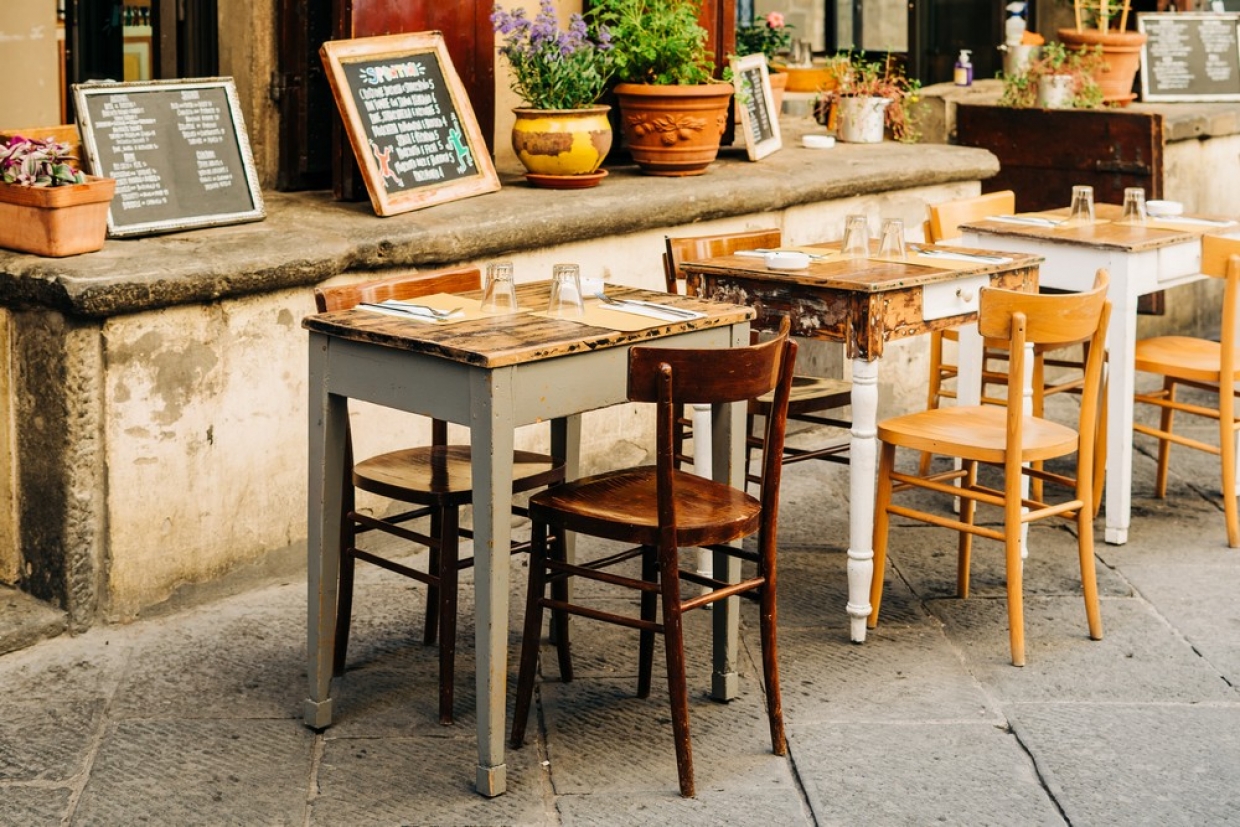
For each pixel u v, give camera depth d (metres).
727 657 4.33
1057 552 5.66
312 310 5.14
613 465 6.25
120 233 4.96
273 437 5.09
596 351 3.84
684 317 4.09
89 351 4.56
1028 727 4.21
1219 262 5.77
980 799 3.82
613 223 5.98
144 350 4.68
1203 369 5.77
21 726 4.11
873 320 4.66
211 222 5.20
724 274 4.97
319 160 6.17
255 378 5.00
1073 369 8.16
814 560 5.54
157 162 5.13
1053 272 5.82
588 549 5.57
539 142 6.10
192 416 4.84
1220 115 8.75
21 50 6.53
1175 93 9.10
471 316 4.07
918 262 5.04
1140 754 4.07
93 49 6.70
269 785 3.84
